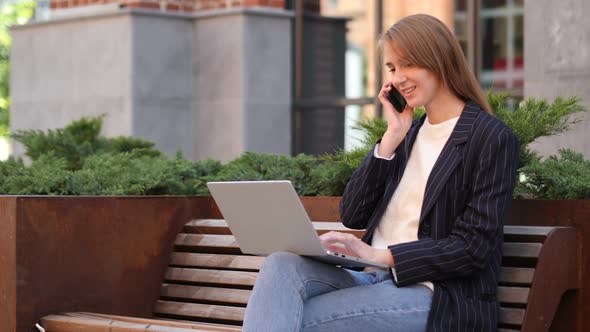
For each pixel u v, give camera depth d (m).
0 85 20.47
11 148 13.38
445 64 4.66
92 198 5.96
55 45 12.93
